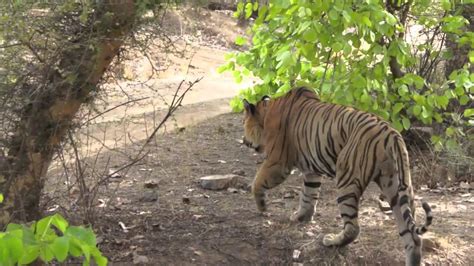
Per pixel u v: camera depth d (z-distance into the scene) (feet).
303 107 34.88
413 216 30.50
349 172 31.65
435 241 34.73
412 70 51.37
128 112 60.29
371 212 39.78
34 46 29.91
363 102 40.83
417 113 42.42
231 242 34.88
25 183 31.07
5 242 12.59
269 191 43.55
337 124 32.63
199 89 77.36
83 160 36.11
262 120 37.27
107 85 35.96
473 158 46.96
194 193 42.65
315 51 39.29
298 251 33.83
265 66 43.55
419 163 48.11
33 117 30.60
